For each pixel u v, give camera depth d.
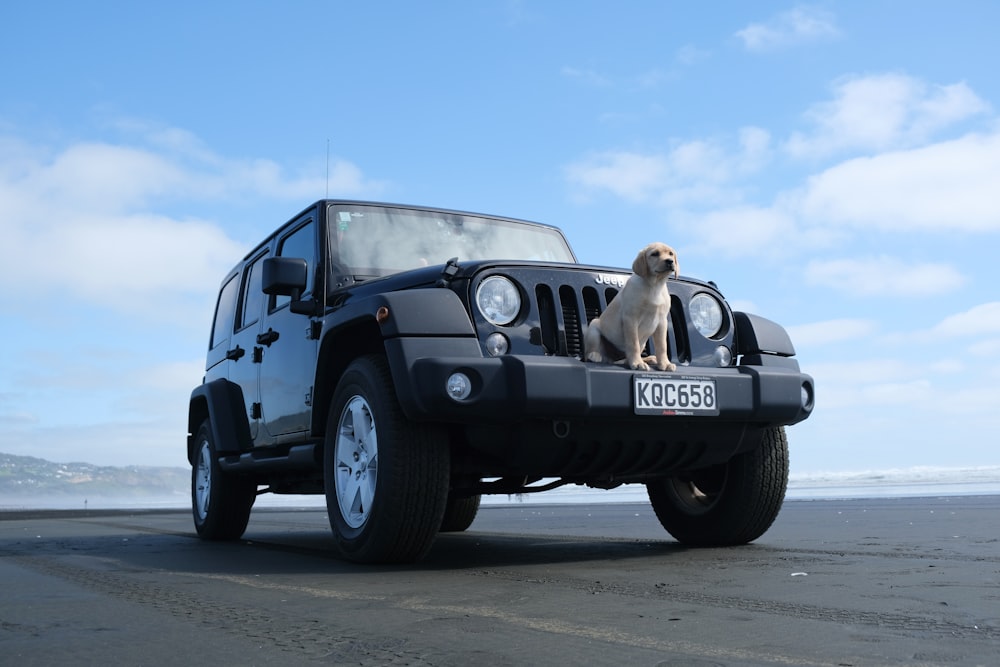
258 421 5.34
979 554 3.80
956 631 2.09
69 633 2.30
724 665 1.76
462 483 4.27
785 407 4.10
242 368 5.67
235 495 5.93
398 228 4.93
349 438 4.07
